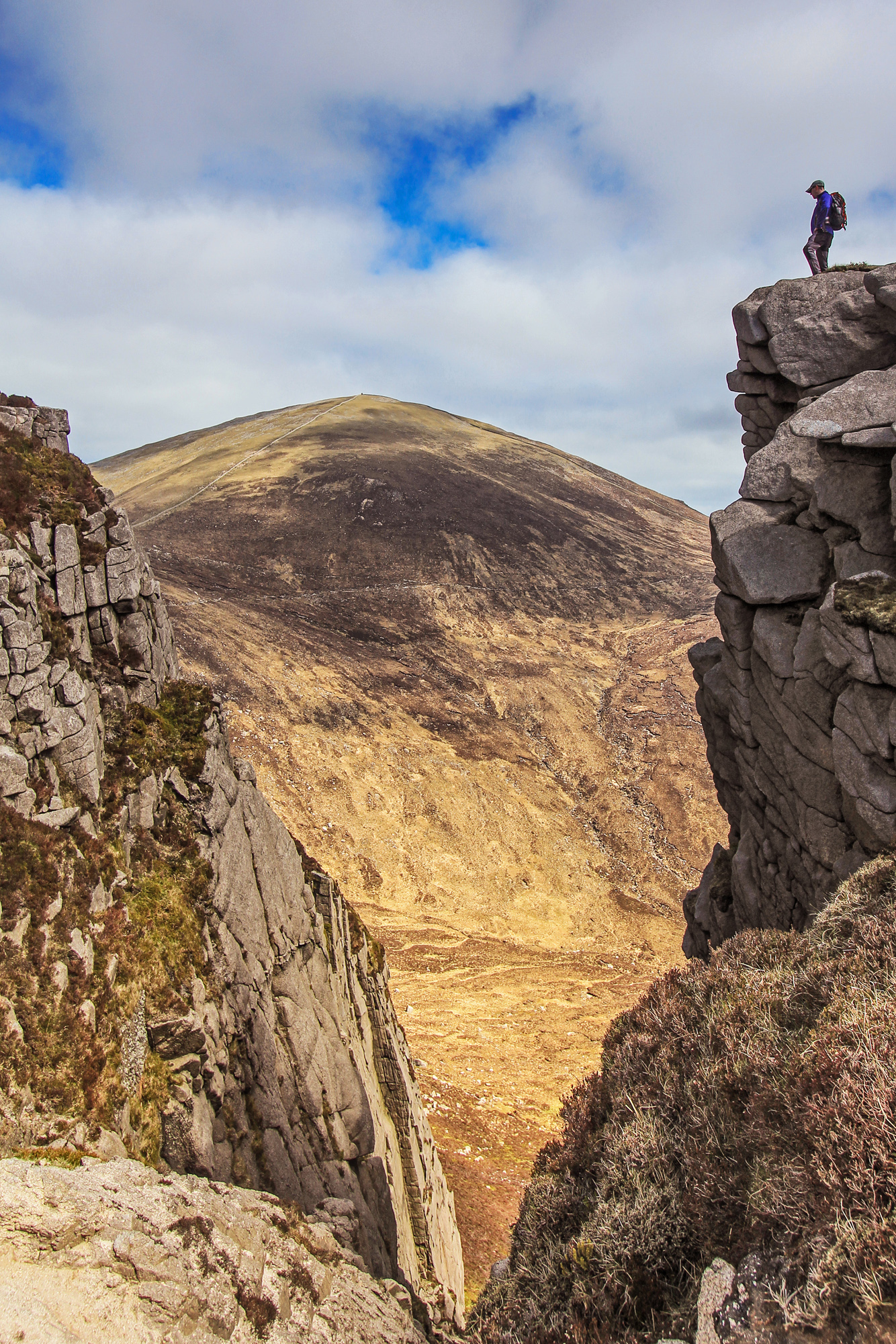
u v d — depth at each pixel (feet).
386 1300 36.29
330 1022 59.88
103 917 41.60
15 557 44.91
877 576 47.73
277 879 59.21
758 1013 27.04
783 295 57.26
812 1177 17.95
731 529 55.57
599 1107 30.66
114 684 52.80
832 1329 15.26
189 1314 22.63
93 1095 34.86
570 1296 22.70
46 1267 21.12
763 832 60.34
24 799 40.32
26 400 56.90
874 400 50.39
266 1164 45.06
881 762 45.52
